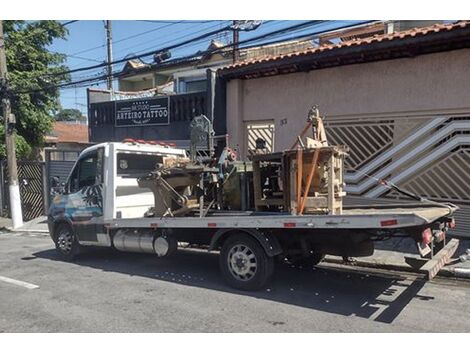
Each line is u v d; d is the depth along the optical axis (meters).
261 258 6.18
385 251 8.21
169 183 7.41
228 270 6.49
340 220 5.43
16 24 18.52
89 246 8.94
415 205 7.10
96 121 15.92
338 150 5.94
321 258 7.37
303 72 10.92
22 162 16.88
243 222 6.18
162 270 7.79
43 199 16.23
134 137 14.75
